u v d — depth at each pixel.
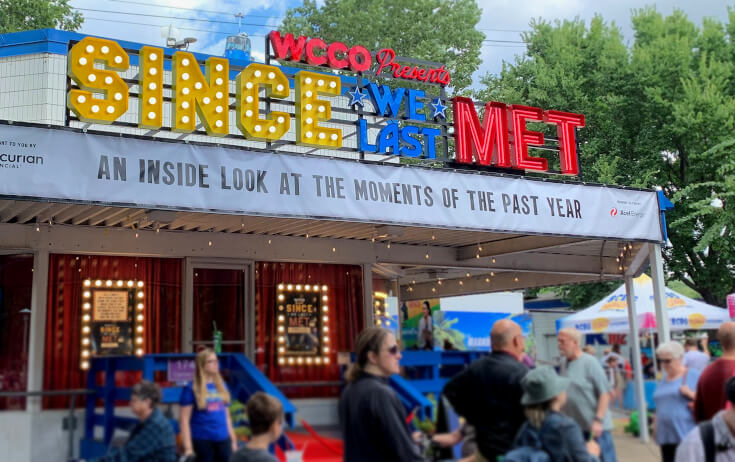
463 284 17.66
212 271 11.58
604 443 5.96
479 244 13.10
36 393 6.16
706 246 22.06
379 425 4.32
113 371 6.22
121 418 6.08
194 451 5.93
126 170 7.70
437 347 7.29
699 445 4.71
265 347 11.70
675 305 9.21
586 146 25.00
